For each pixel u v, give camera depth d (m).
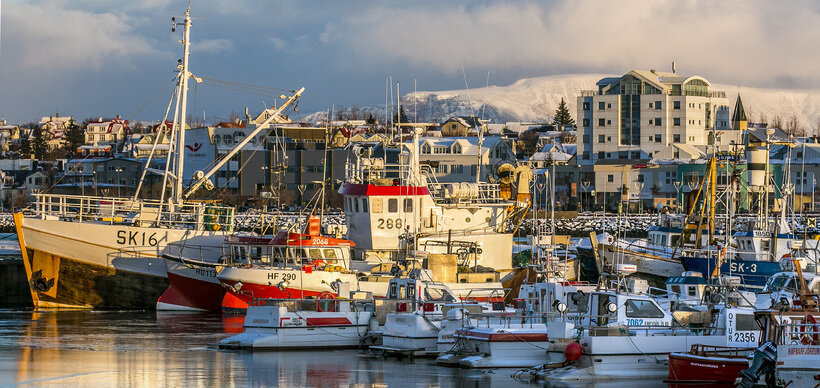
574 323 53.41
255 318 60.91
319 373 51.59
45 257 83.44
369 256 77.75
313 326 60.12
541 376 49.53
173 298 82.88
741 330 51.44
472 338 53.91
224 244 82.38
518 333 53.09
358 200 79.12
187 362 55.09
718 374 47.50
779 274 67.56
